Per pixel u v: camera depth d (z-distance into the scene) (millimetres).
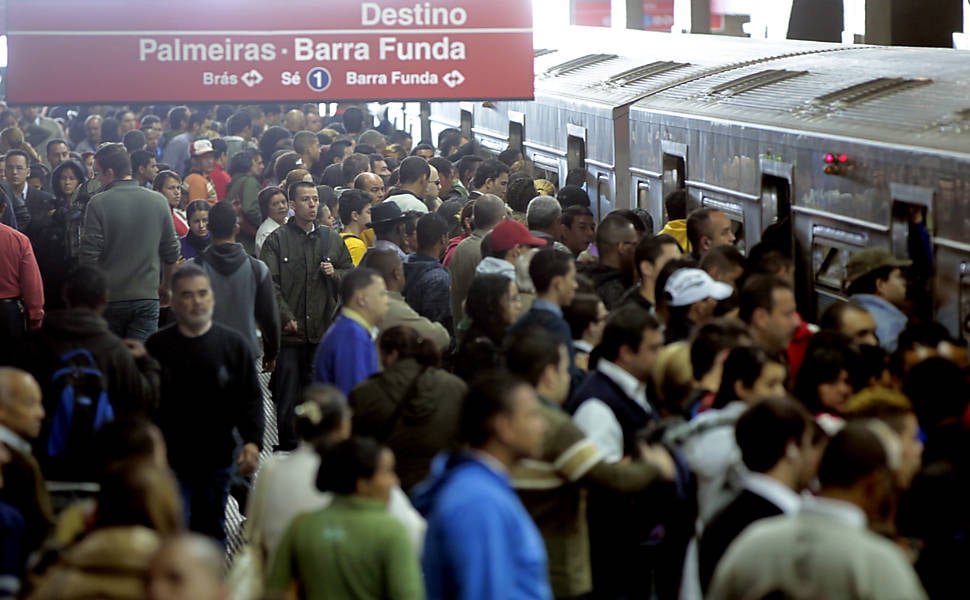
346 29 26484
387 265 22109
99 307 18188
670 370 16250
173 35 26250
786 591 10820
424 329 21906
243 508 23891
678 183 33031
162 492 11430
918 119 22859
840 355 16062
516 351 15383
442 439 16750
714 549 12906
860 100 25969
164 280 28328
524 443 12359
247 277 25328
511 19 26609
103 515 11336
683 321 19250
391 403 16703
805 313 25609
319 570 12766
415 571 12852
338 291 27891
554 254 19203
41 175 39406
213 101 26438
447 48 26578
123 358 17844
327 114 69000
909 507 13539
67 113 62469
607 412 15789
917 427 15086
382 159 39844
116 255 27406
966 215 20047
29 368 17391
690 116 31203
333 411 14422
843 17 57656
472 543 11781
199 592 9266
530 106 45656
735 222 28922
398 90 26625
